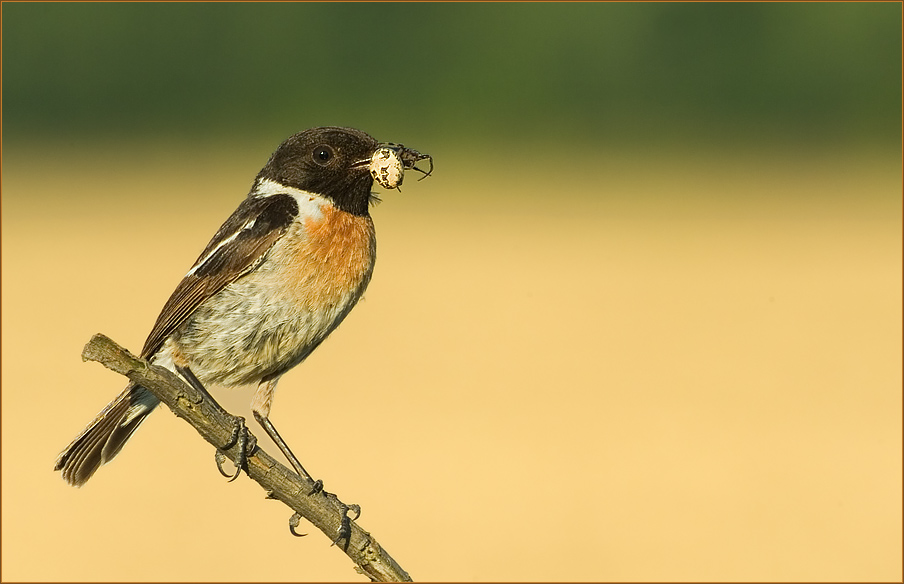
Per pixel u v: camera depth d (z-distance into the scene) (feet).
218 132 109.29
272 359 21.22
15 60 106.83
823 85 108.06
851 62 107.24
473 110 109.29
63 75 107.86
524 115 109.70
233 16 109.91
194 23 109.40
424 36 110.42
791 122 108.47
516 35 110.22
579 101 109.40
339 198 21.66
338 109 109.91
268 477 17.95
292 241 20.90
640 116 109.70
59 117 107.86
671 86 109.91
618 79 110.01
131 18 108.88
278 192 21.67
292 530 18.28
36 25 107.04
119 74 108.88
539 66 110.01
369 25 110.63
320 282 20.98
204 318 20.90
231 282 20.84
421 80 110.01
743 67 109.09
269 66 110.11
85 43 108.06
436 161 105.40
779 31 108.47
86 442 20.80
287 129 109.40
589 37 109.81
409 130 109.40
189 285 20.98
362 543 18.15
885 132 106.22
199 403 17.53
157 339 21.17
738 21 108.88
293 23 110.22
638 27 110.22
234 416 17.83
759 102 108.78
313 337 21.38
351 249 21.33
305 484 18.04
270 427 21.52
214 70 109.70
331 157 21.56
